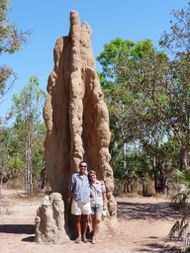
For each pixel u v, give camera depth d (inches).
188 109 824.9
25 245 438.9
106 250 417.7
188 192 395.9
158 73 837.8
